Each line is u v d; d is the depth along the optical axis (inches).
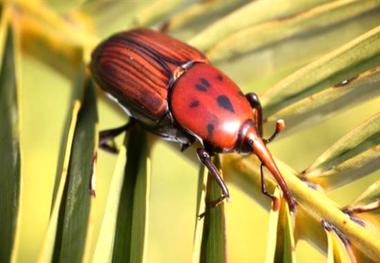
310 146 7.8
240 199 7.9
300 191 6.0
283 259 5.7
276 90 6.2
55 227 5.6
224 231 5.8
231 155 6.4
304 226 5.9
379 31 6.0
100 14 6.9
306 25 6.5
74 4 6.8
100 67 6.6
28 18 6.7
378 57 6.1
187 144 6.6
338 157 6.0
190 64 6.6
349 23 6.4
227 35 6.6
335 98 6.1
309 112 6.2
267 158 6.2
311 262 7.7
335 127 7.8
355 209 5.9
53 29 6.8
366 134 5.9
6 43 6.5
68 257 5.6
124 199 5.9
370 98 6.1
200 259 5.8
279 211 5.9
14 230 5.6
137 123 6.5
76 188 5.9
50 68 6.8
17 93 6.2
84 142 6.1
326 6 6.4
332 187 6.0
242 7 6.5
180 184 8.0
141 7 6.9
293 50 6.5
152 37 6.7
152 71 6.6
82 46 6.8
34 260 7.8
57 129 7.9
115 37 6.7
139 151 6.2
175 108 6.5
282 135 6.3
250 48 6.6
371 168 6.0
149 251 7.9
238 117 6.4
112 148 6.7
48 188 7.9
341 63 6.1
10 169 5.8
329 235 5.9
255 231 7.9
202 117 6.5
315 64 6.1
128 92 6.6
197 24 6.8
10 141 6.0
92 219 5.6
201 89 6.5
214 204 5.9
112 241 5.8
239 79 6.7
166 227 8.0
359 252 5.8
